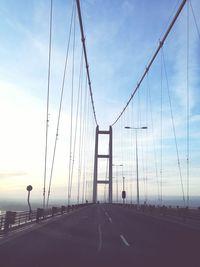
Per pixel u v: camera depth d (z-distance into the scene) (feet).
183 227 73.92
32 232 55.77
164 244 43.88
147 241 47.01
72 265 29.09
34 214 80.23
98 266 28.84
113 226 73.61
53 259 31.71
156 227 72.69
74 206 184.85
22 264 29.12
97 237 51.21
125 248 39.93
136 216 121.39
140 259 32.60
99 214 132.05
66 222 82.99
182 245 42.96
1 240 44.78
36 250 37.01
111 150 367.86
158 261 31.60
